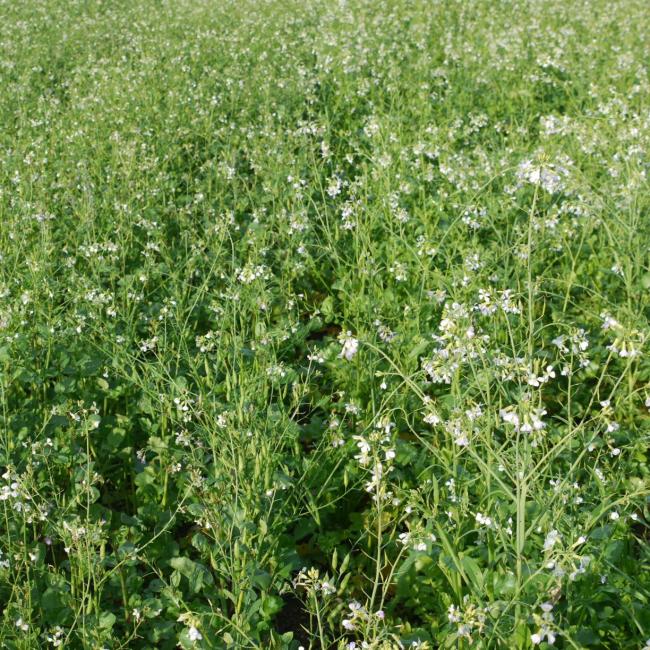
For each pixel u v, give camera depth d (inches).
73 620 48.6
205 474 58.1
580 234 88.6
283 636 47.8
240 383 61.6
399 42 187.5
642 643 46.3
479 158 101.5
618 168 88.4
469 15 220.4
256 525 52.8
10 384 63.7
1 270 72.3
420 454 60.1
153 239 88.0
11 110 136.8
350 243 89.7
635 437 61.3
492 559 47.5
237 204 97.2
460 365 55.2
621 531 51.4
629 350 47.7
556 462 58.7
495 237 90.3
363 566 54.9
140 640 49.8
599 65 168.2
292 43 181.8
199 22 211.8
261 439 55.4
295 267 81.0
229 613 51.6
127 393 65.0
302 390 59.9
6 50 177.8
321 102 140.9
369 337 67.1
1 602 50.6
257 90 141.5
